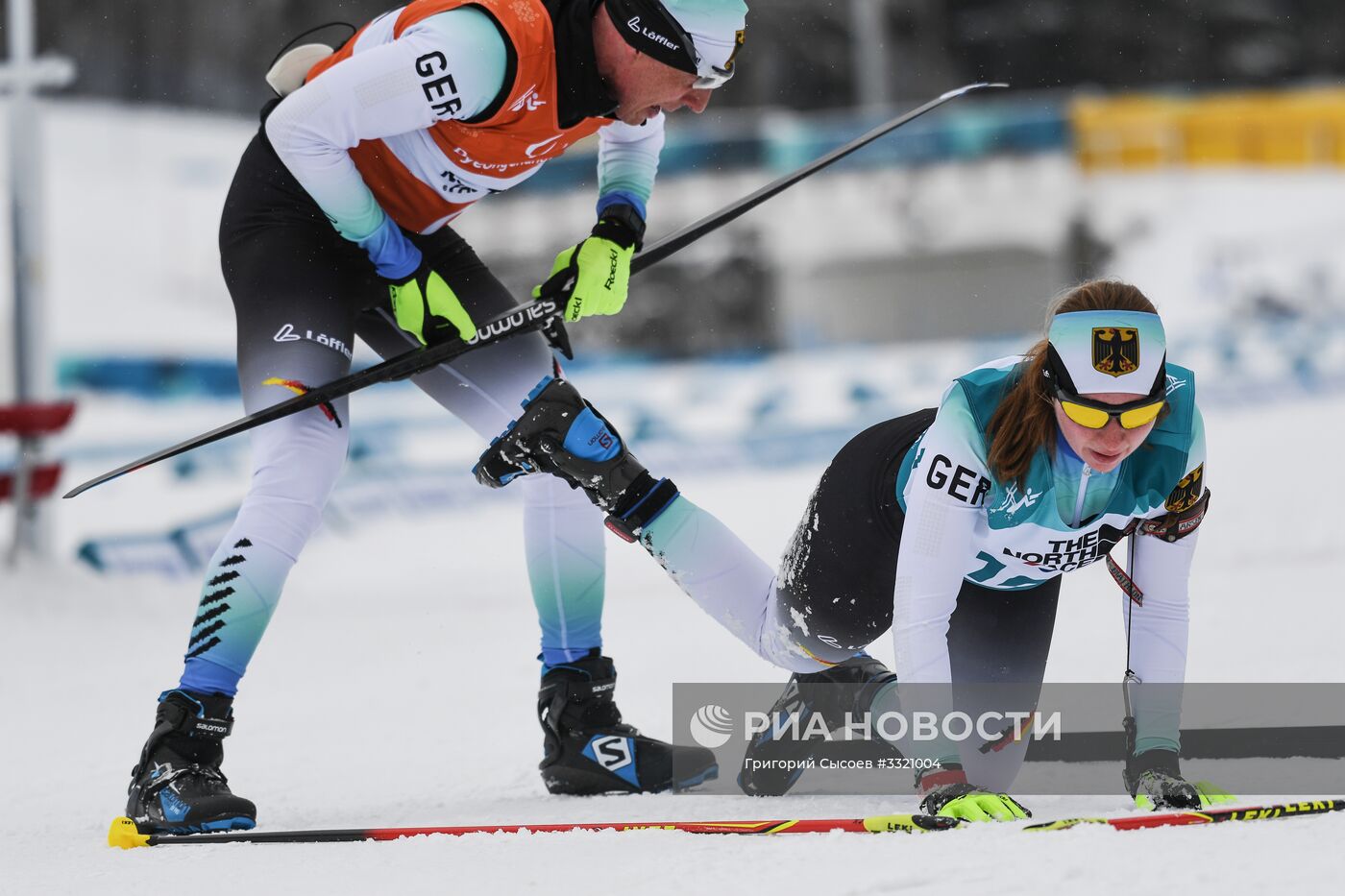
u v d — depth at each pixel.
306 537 11.38
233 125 97.88
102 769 14.35
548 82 11.02
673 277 75.94
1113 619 20.38
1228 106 79.25
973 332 73.69
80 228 79.75
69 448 43.19
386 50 10.82
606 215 12.27
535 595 12.26
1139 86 116.44
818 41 112.12
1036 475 9.48
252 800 12.38
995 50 115.62
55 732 16.66
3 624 24.50
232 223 11.88
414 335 12.41
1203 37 117.19
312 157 10.97
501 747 14.34
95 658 22.28
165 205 84.12
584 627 12.21
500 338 11.49
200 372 55.75
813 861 8.25
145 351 66.50
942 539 9.55
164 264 77.75
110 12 106.81
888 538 10.72
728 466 43.69
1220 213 76.00
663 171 74.75
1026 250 74.31
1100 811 10.01
